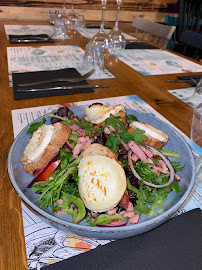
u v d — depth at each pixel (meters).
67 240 0.48
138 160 0.59
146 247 0.47
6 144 0.74
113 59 1.63
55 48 1.76
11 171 0.52
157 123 0.76
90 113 0.74
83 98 1.06
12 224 0.50
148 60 1.67
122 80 1.30
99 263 0.44
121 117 0.71
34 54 1.60
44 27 2.40
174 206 0.46
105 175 0.48
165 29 2.40
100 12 3.53
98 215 0.48
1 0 2.98
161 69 1.51
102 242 0.48
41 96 1.05
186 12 2.95
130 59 1.66
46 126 0.62
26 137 0.65
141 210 0.51
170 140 0.70
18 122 0.86
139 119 0.79
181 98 1.15
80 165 0.52
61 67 1.41
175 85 1.29
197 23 2.89
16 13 3.11
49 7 3.21
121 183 0.48
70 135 0.64
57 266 0.43
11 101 1.00
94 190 0.47
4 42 1.82
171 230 0.51
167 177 0.58
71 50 1.74
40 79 1.20
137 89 1.21
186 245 0.48
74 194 0.52
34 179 0.55
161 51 1.92
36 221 0.51
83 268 0.43
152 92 1.19
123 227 0.42
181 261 0.45
